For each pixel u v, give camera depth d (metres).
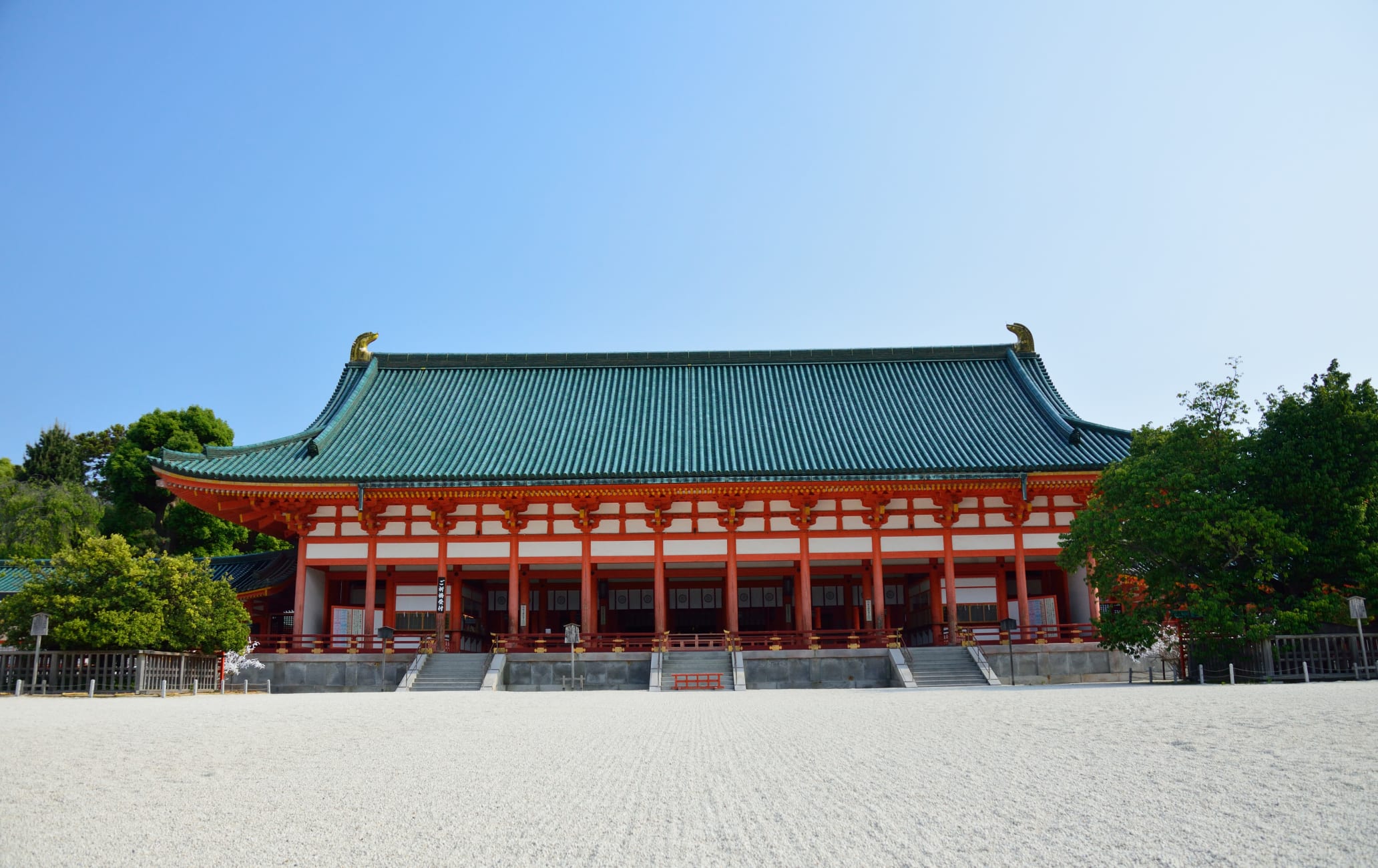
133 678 28.91
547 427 44.53
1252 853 7.14
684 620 47.53
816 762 12.39
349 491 38.56
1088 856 7.24
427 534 40.19
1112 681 36.62
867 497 39.75
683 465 39.97
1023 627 38.81
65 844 7.93
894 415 45.22
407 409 46.47
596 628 46.28
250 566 44.31
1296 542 26.84
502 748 14.28
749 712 21.28
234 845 7.90
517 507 39.88
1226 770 10.53
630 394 47.69
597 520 40.38
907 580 47.12
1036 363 49.81
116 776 11.41
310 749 14.15
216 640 32.03
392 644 38.69
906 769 11.50
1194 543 28.20
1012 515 39.97
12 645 29.19
